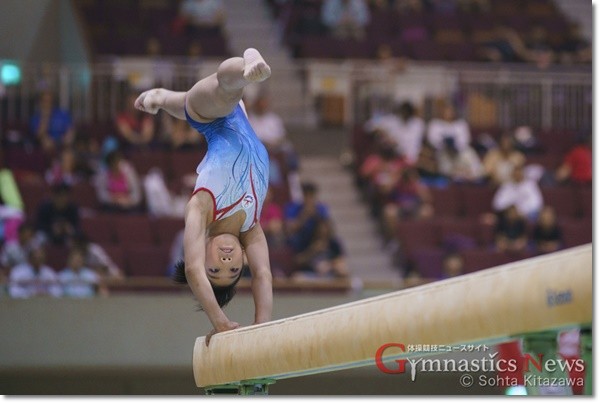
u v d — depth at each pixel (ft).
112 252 66.44
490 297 19.40
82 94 84.12
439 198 78.54
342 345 23.26
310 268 66.85
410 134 84.84
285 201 76.28
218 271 28.60
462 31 109.60
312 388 65.72
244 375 27.14
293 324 25.21
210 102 28.73
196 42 98.07
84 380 63.72
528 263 19.02
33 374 61.67
